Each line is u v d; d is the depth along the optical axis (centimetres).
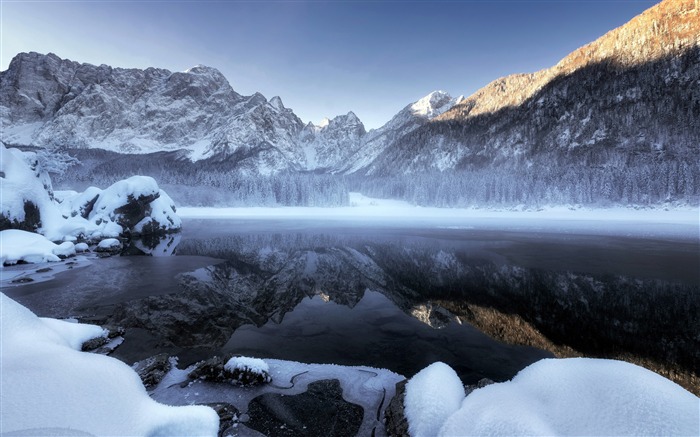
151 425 481
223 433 572
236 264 2428
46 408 430
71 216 3619
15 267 2177
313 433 580
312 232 4988
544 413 473
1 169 2620
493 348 1066
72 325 970
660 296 1708
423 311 1448
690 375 938
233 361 784
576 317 1398
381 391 744
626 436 393
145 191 4162
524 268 2394
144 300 1483
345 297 1659
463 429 460
